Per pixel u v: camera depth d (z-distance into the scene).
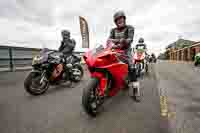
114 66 2.04
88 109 1.87
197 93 2.71
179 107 2.06
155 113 1.97
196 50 15.17
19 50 7.00
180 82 3.71
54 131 1.57
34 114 2.03
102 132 1.53
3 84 4.05
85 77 5.41
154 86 3.45
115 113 2.03
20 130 1.60
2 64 6.22
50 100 2.68
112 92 2.32
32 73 3.01
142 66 4.70
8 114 2.03
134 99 2.58
